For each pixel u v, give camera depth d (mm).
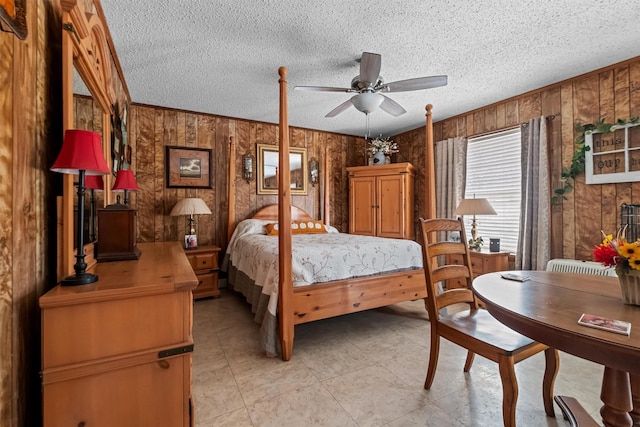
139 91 3273
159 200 3807
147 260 1620
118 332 994
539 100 3232
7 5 736
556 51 2465
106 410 976
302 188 4863
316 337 2604
